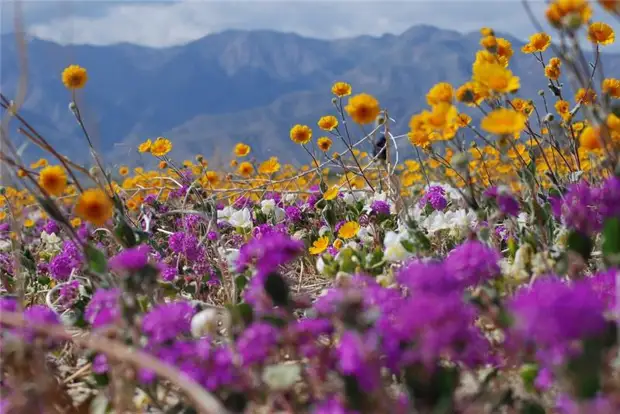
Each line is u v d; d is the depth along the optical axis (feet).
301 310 8.47
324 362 5.54
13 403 5.74
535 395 5.69
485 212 8.36
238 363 5.80
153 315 6.10
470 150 11.03
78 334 8.16
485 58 9.09
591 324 4.37
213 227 10.58
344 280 7.24
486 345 5.99
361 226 12.37
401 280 5.77
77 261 9.83
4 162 7.27
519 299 4.99
